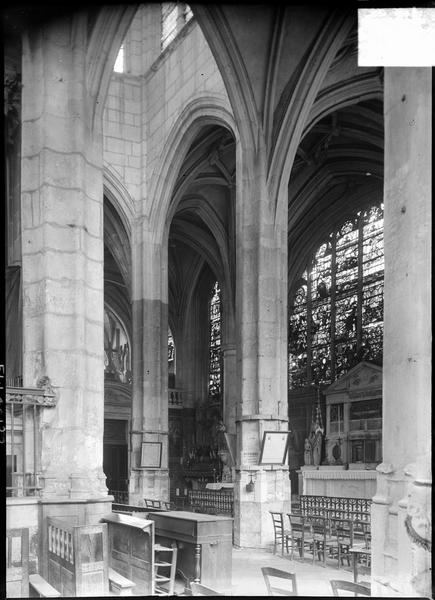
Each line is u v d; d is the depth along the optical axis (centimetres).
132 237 2852
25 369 1015
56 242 1031
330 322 3416
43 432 966
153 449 2681
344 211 3403
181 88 2633
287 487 1827
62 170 1056
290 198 3288
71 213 1048
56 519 866
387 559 659
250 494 1789
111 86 2869
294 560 1459
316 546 1448
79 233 1044
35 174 1056
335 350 3356
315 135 2956
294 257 3625
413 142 653
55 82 1073
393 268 685
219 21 1917
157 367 2762
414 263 643
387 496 670
